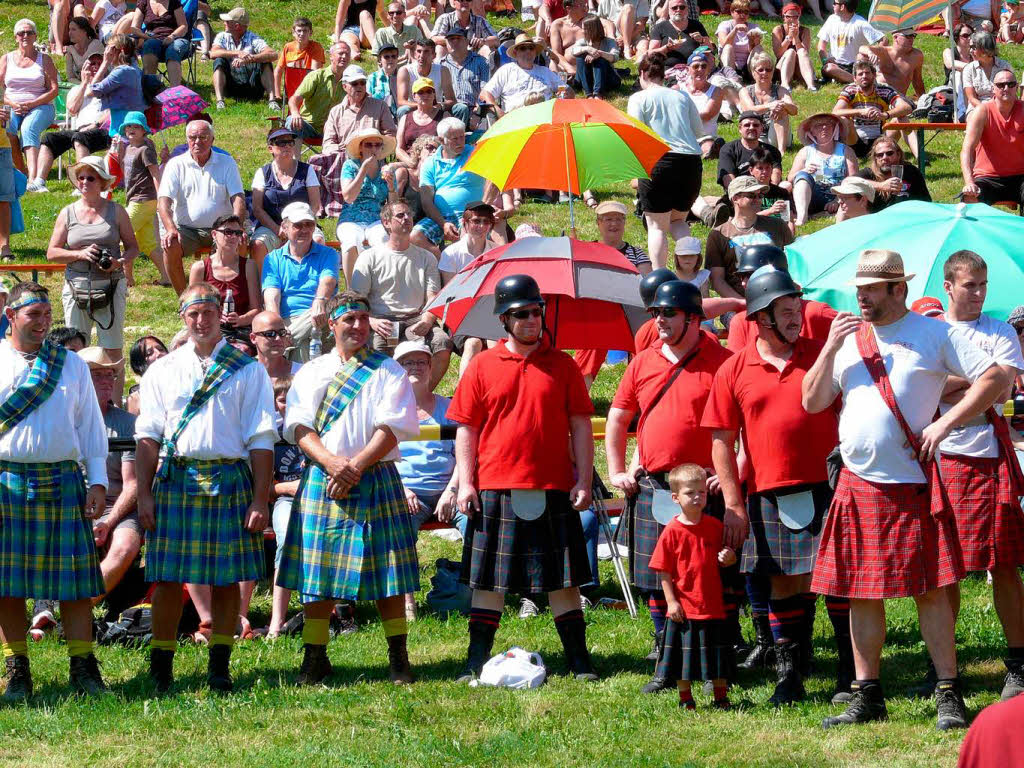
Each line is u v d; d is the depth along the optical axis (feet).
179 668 58.90
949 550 48.47
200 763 47.21
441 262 93.91
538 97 132.46
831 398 50.55
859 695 50.16
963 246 66.54
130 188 115.34
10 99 137.39
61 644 61.87
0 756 48.21
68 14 168.25
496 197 113.19
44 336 55.93
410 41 148.77
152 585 65.41
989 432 53.47
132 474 65.82
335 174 124.06
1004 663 54.95
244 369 56.29
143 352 74.90
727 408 53.83
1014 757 24.58
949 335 48.88
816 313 55.77
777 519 53.01
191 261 115.44
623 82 163.12
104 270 93.40
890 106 145.07
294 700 53.42
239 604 57.06
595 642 61.57
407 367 72.64
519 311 55.83
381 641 62.49
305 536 55.67
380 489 55.93
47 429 54.54
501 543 56.18
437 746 48.26
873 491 48.83
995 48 146.41
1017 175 111.65
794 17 168.35
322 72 143.02
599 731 49.80
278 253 92.63
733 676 55.83
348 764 46.85
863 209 101.60
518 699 53.57
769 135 142.51
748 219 88.99
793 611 53.31
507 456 56.29
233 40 163.84
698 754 47.37
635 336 65.21
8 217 113.50
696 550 51.98
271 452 56.13
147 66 160.97
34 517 54.39
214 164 107.45
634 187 130.52
